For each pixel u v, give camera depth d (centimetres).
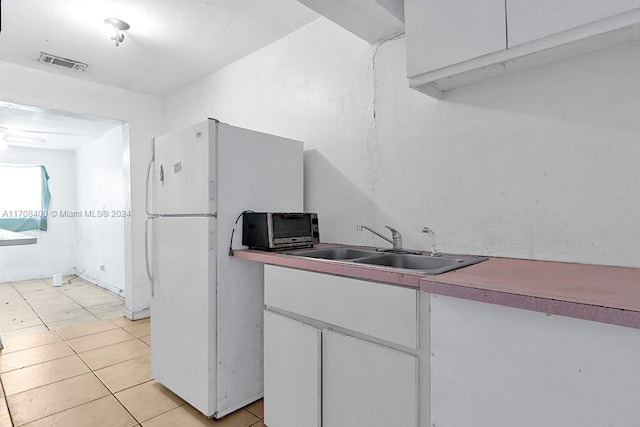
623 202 135
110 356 275
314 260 155
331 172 237
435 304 117
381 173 211
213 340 188
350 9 177
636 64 131
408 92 198
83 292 502
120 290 482
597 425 90
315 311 153
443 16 147
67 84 332
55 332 329
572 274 122
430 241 188
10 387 225
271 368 174
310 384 154
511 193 162
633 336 85
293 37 260
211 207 188
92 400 210
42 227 608
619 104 135
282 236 198
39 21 239
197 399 192
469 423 111
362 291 135
